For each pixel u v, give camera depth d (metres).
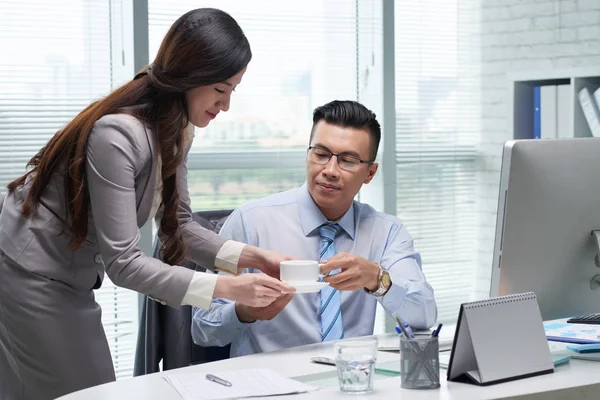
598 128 3.60
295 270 1.79
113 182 1.75
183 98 1.86
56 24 3.51
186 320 2.29
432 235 4.28
